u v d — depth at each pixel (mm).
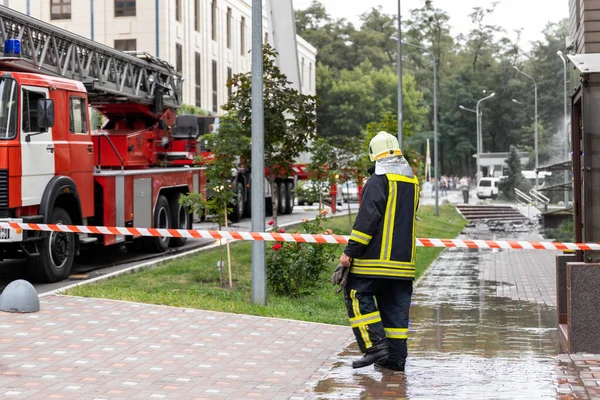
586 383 7309
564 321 10672
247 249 19750
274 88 16469
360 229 7770
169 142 22234
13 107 13648
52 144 14602
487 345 9648
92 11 45000
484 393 6969
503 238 34688
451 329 11062
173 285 13969
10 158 13484
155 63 21922
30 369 7762
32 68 16234
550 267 20875
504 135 117125
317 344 9367
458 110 114750
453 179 99500
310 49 82812
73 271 15969
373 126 31578
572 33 13648
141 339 9273
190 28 48875
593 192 9234
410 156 33781
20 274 15625
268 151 16828
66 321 10141
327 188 24844
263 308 11812
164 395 6957
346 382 7480
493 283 17328
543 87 113938
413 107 101625
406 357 8094
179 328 9977
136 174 17656
